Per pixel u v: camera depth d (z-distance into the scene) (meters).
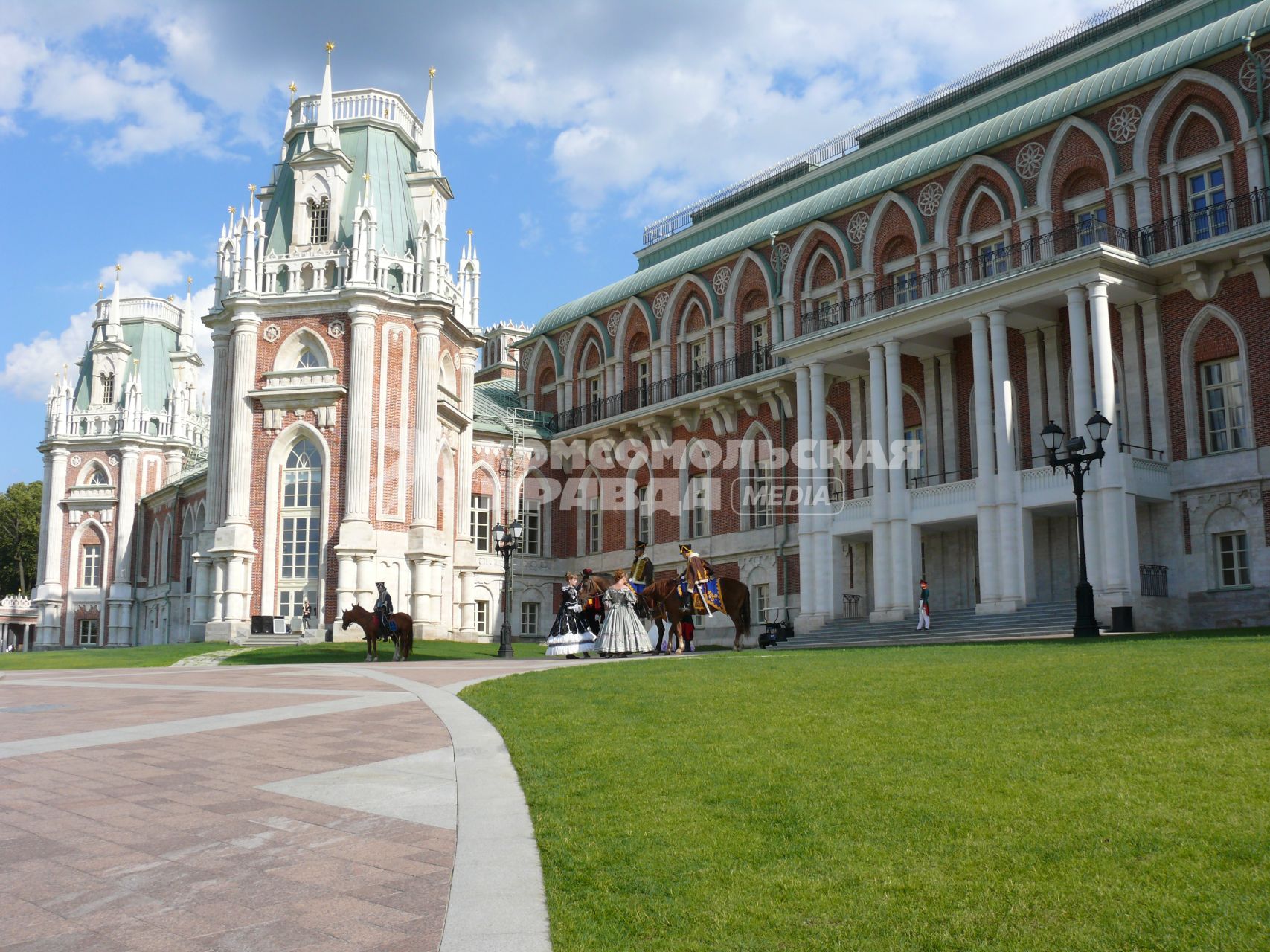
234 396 44.38
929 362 37.16
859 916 5.84
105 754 10.81
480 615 51.31
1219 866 6.19
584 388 54.41
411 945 5.49
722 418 45.69
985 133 36.41
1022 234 34.94
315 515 43.50
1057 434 25.31
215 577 43.56
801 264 43.06
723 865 6.69
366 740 11.44
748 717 11.55
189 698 16.53
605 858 6.85
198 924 5.80
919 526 34.38
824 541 36.78
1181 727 9.50
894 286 37.56
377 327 44.28
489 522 52.31
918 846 6.86
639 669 17.92
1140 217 31.91
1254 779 7.74
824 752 9.50
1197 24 34.88
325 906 6.05
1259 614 28.50
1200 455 30.22
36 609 70.19
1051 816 7.23
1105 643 19.47
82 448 70.56
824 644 33.56
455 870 6.68
